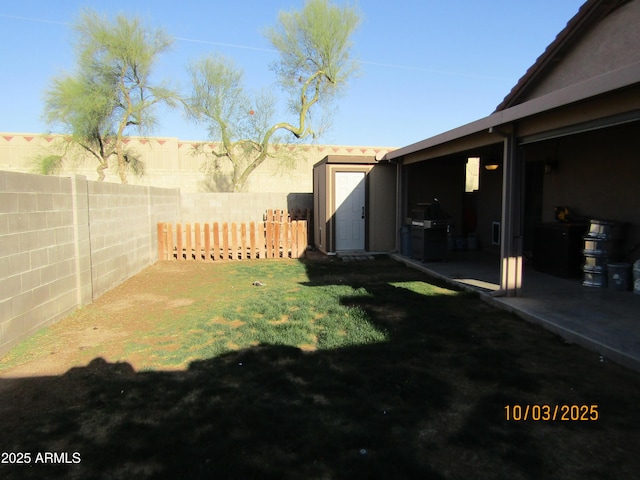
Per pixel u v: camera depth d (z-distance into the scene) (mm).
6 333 4312
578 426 2965
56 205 5426
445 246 9719
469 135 6828
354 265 9992
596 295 6281
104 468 2537
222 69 17656
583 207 7969
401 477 2428
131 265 8695
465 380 3684
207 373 3838
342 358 4137
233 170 20359
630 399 3326
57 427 2982
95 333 5031
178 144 20281
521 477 2451
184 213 14078
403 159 10688
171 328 5211
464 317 5496
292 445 2725
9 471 2521
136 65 16406
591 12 7445
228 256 11383
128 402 3328
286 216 14109
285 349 4348
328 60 17578
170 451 2666
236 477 2414
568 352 4297
